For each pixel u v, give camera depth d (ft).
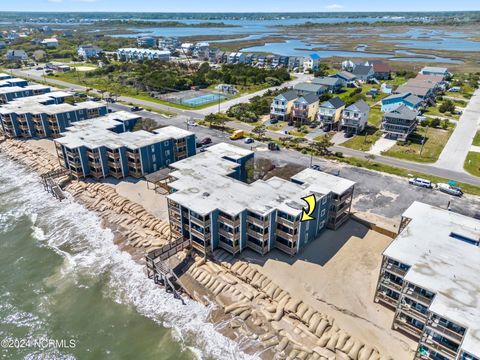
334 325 136.46
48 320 149.59
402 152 287.89
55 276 172.55
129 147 237.45
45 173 256.11
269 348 131.34
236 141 311.27
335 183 188.03
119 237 197.06
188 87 519.19
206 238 166.09
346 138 320.50
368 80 558.56
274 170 252.62
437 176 246.06
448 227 150.82
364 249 174.81
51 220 215.31
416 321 129.49
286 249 169.17
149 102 439.63
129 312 152.15
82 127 277.23
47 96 371.15
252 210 160.76
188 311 149.69
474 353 96.58
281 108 361.71
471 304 111.45
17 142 318.04
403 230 148.77
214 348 133.69
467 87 509.35
